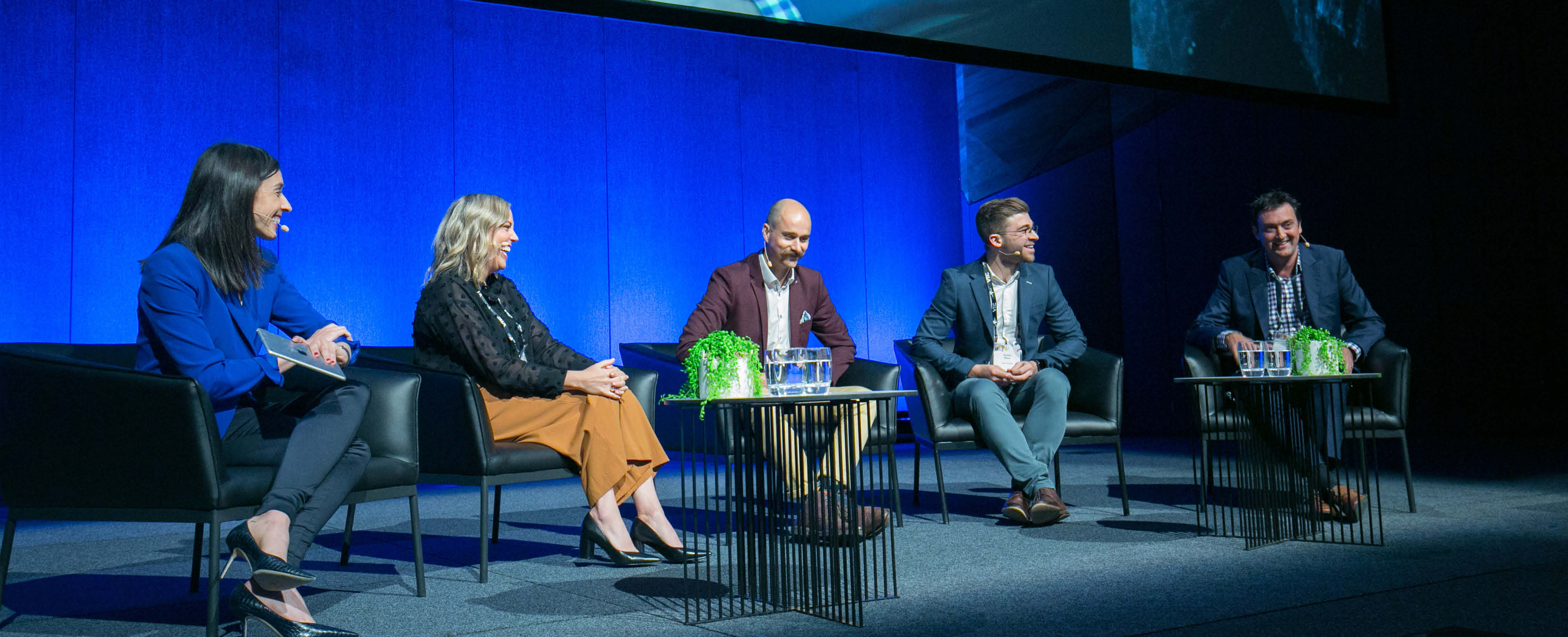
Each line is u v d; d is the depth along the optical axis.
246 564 2.41
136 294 4.65
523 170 5.57
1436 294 5.84
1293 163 5.76
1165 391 6.28
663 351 3.34
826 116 6.50
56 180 4.53
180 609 1.91
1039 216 6.63
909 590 1.92
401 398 1.95
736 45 6.23
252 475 1.62
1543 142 5.61
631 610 1.81
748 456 1.78
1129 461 4.69
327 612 1.82
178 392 1.53
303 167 5.03
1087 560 2.19
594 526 2.25
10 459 1.63
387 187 5.22
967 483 3.89
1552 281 5.56
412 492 1.95
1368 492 2.37
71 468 1.59
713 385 1.77
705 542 2.56
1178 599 1.78
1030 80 6.70
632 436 2.25
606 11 4.14
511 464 2.14
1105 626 1.60
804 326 2.96
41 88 4.52
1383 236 5.82
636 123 5.89
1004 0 4.96
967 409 2.79
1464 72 5.84
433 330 2.30
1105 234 6.50
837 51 6.56
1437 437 5.56
